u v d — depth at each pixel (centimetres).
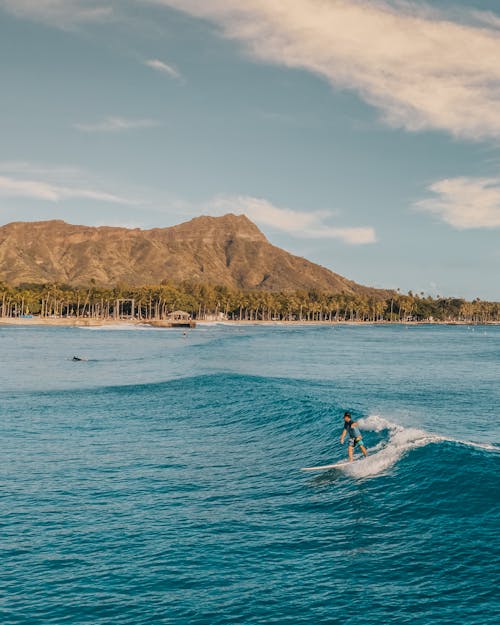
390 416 3622
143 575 1336
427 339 18562
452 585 1223
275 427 3048
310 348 12150
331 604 1180
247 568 1361
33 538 1555
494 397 4656
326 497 1848
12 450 2544
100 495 1917
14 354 9025
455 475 1858
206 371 6688
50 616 1166
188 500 1866
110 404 3925
